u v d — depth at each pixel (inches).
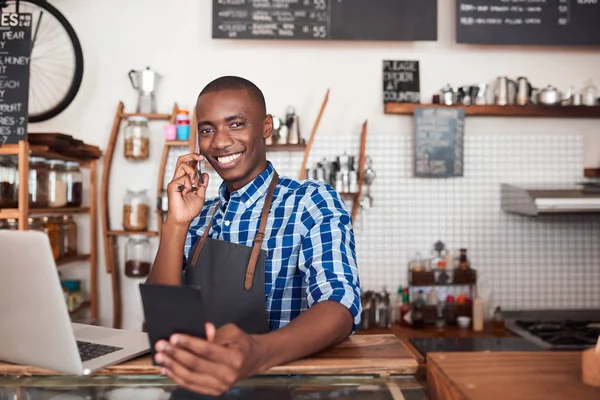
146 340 49.8
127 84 131.6
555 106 128.6
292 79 132.8
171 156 131.2
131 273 124.4
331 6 128.0
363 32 128.2
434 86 134.0
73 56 130.6
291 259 55.8
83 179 131.8
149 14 132.0
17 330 42.3
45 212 105.8
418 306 124.1
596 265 133.9
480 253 132.9
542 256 133.5
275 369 42.0
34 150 99.3
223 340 34.9
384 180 132.6
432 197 132.9
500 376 35.3
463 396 31.9
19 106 99.2
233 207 59.3
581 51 135.4
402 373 42.7
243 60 132.3
